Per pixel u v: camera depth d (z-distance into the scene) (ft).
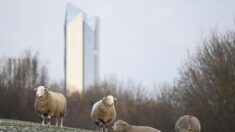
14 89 409.08
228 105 311.47
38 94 224.74
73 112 478.18
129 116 432.66
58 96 235.61
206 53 336.08
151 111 412.16
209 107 318.24
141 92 503.61
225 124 309.22
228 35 335.67
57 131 204.44
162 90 433.48
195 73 337.52
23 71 427.74
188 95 338.54
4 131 181.88
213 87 320.91
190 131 207.51
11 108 403.95
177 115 374.63
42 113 229.45
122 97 510.17
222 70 321.11
